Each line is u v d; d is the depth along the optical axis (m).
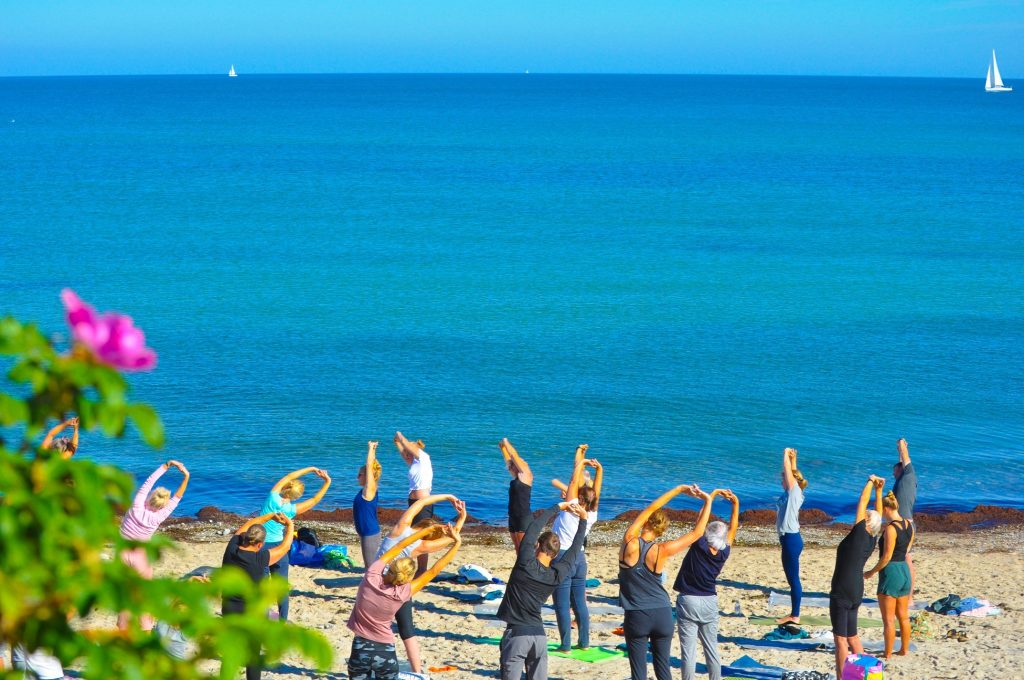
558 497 23.03
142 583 2.82
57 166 110.38
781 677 11.08
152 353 2.80
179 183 95.81
